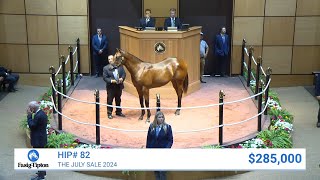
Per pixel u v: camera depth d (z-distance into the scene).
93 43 15.80
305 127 12.30
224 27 15.90
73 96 13.61
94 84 15.04
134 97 13.45
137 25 16.06
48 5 15.76
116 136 10.67
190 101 13.09
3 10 15.78
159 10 15.92
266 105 11.34
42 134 9.45
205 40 16.25
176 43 12.77
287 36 15.95
